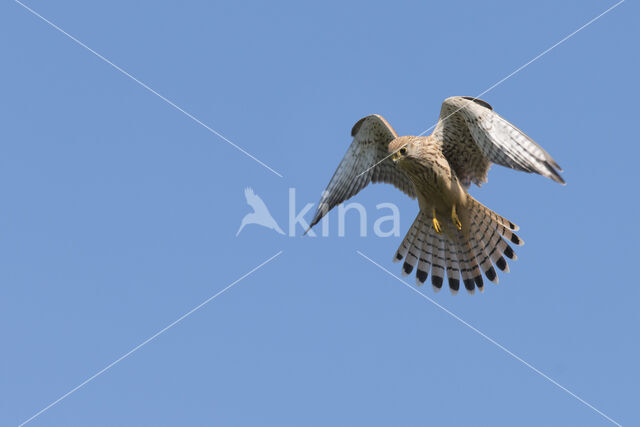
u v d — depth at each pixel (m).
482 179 14.80
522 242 14.91
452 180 14.44
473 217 15.02
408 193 15.73
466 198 14.73
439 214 15.04
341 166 15.59
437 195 14.63
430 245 15.62
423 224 15.51
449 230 15.30
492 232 15.08
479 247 15.27
